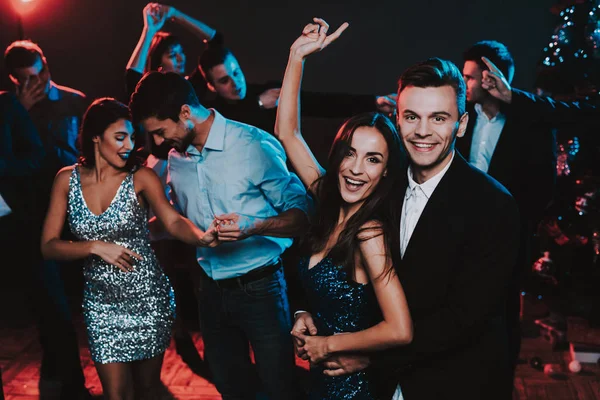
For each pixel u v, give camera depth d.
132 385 2.74
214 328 2.76
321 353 1.95
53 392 3.45
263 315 2.63
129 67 4.27
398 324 1.84
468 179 1.93
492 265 1.88
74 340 3.38
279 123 2.31
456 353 1.98
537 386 3.50
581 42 3.93
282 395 2.70
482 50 3.21
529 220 3.24
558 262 4.39
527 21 5.32
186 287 4.51
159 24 4.37
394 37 5.51
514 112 3.06
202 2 5.58
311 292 2.07
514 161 3.18
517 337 3.16
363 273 1.96
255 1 5.55
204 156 2.58
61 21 5.65
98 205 2.64
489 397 1.99
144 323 2.68
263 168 2.57
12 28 5.64
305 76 5.64
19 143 3.37
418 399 2.00
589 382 3.54
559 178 4.20
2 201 3.19
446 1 5.39
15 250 3.43
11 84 5.63
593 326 4.19
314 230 2.09
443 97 1.85
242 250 2.58
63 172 2.69
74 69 5.73
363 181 1.95
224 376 2.79
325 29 2.24
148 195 2.64
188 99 2.46
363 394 2.06
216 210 2.64
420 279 1.95
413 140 1.91
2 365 3.75
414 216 2.03
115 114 2.55
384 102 3.96
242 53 5.65
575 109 3.10
